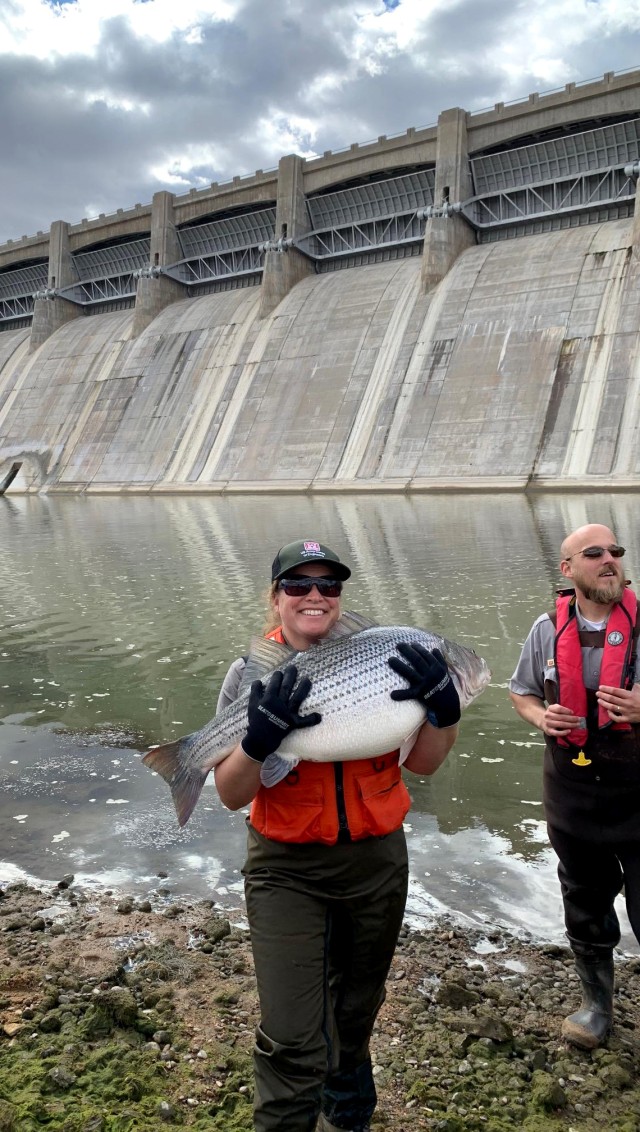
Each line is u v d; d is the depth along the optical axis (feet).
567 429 146.82
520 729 27.61
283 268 208.23
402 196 199.21
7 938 15.57
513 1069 11.52
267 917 9.61
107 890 17.56
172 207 237.45
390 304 185.88
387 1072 11.45
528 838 19.51
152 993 13.34
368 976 10.21
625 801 11.89
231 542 86.07
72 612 50.72
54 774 24.40
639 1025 12.65
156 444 206.59
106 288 268.82
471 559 67.21
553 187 179.83
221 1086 11.12
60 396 241.35
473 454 154.20
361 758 9.56
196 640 42.04
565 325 156.56
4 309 304.30
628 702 11.48
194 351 215.72
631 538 73.00
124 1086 11.05
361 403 175.52
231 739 9.80
